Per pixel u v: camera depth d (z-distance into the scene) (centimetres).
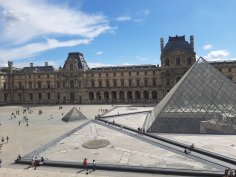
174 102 7525
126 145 6006
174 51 16925
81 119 10925
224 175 4169
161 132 7100
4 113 14038
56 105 18212
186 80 7981
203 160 4894
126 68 18562
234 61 16100
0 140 7338
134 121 9175
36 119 11406
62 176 3503
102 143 6178
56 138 6919
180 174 4366
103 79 18975
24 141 7156
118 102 18500
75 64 19200
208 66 8212
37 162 4928
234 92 7450
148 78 18062
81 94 19238
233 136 6550
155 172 4466
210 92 7531
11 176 3456
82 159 5106
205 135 6719
